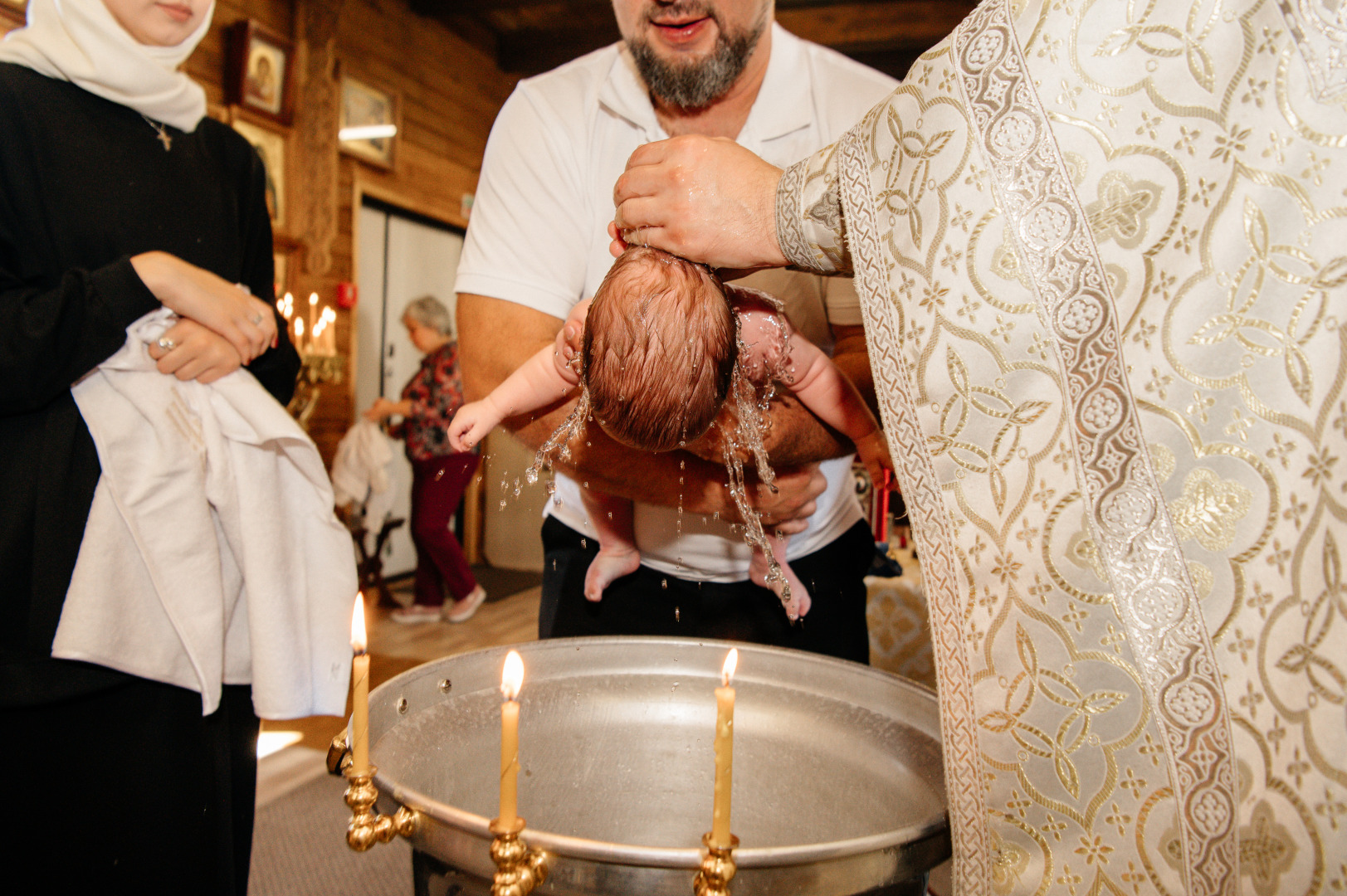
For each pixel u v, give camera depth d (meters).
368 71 5.39
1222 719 0.58
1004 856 0.65
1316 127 0.58
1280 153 0.58
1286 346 0.58
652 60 1.16
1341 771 0.55
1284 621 0.57
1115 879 0.61
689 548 1.33
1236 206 0.59
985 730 0.65
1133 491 0.61
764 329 1.07
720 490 1.14
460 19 6.40
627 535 1.35
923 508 0.67
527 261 1.25
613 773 0.91
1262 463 0.58
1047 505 0.63
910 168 0.68
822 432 1.16
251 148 1.67
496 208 1.28
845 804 0.85
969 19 0.68
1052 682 0.63
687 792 0.89
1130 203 0.61
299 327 3.57
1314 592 0.57
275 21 4.57
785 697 0.98
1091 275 0.62
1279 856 0.57
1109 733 0.61
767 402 1.09
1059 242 0.63
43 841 1.23
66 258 1.29
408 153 5.85
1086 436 0.62
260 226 1.68
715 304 0.98
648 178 0.85
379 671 3.86
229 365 1.35
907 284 0.68
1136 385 0.61
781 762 0.91
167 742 1.30
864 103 1.30
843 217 0.72
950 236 0.66
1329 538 0.57
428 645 4.35
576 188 1.27
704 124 1.26
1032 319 0.63
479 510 6.77
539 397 1.15
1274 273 0.58
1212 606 0.59
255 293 1.67
